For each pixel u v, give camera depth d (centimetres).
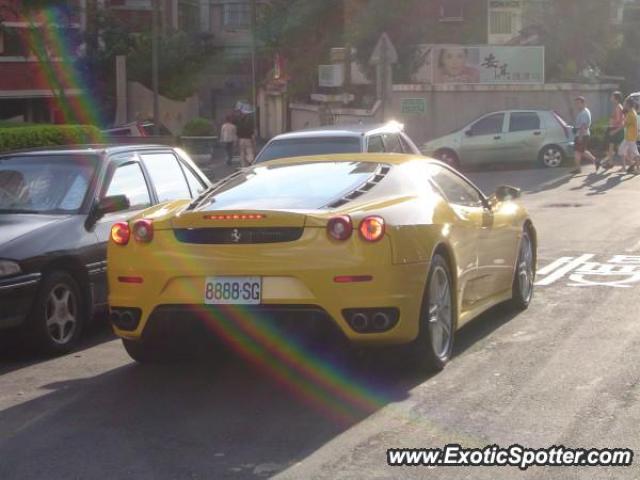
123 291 693
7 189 903
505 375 705
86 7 3684
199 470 533
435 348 709
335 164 773
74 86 3525
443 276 723
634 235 1431
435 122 3041
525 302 940
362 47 3278
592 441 562
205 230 671
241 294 656
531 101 3066
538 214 1714
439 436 577
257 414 632
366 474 520
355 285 643
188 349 761
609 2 3438
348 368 731
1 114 3428
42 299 805
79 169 912
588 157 2509
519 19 3872
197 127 3409
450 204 772
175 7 4466
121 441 588
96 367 779
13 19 3147
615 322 870
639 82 4003
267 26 3791
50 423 629
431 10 3747
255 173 776
